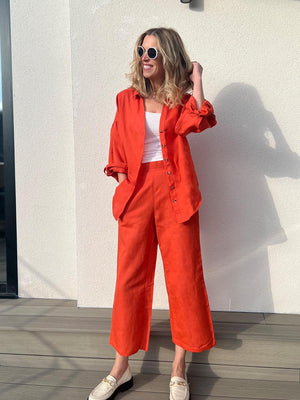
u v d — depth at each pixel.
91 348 2.08
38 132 2.48
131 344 1.85
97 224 2.35
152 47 1.73
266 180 2.24
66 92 2.45
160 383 1.96
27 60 2.46
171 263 1.83
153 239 1.88
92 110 2.30
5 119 2.52
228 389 1.91
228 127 2.24
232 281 2.30
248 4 2.17
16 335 2.12
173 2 2.21
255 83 2.20
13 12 2.44
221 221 2.28
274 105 2.20
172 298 1.85
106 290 2.37
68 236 2.52
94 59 2.28
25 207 2.53
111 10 2.25
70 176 2.49
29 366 2.13
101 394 1.78
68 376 2.02
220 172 2.27
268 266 2.27
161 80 1.82
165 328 2.08
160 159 1.79
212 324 1.92
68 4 2.40
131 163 1.81
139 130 1.77
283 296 2.28
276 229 2.26
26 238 2.55
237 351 2.00
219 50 2.20
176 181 1.80
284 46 2.17
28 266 2.57
